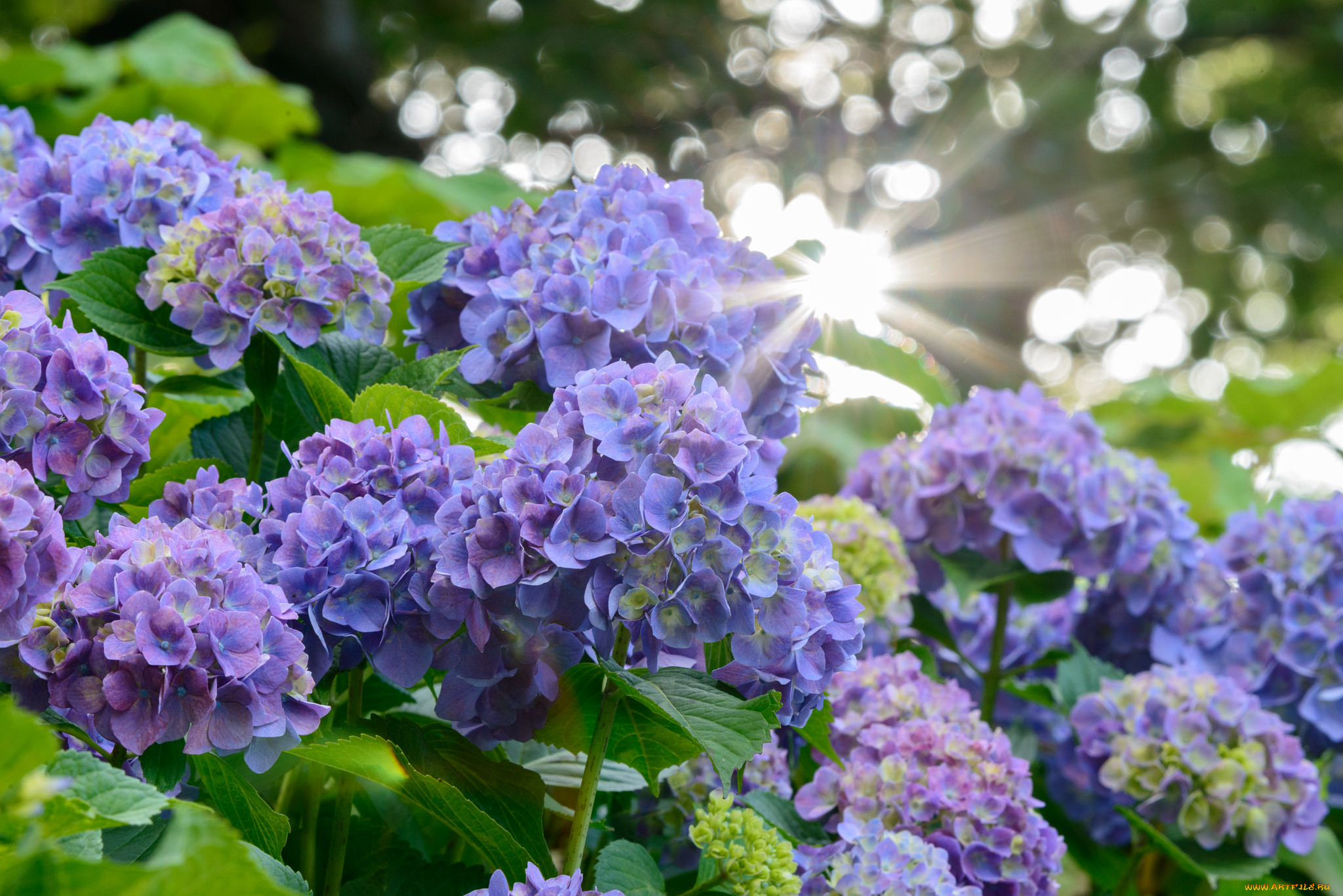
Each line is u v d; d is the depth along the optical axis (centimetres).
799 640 119
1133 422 308
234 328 132
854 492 168
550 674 119
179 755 114
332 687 129
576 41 690
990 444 157
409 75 697
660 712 117
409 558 119
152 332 133
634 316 129
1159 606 166
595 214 135
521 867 119
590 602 116
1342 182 927
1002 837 135
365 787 135
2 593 110
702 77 736
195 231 132
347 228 135
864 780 137
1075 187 845
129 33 491
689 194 137
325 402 131
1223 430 298
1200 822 149
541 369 132
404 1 651
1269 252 952
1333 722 158
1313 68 933
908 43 873
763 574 117
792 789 151
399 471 121
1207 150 955
